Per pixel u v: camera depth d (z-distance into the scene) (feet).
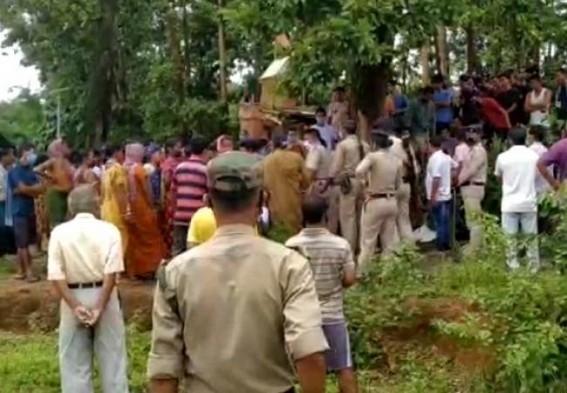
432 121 54.03
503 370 27.27
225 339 12.81
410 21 45.62
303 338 12.53
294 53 46.42
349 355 28.27
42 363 34.99
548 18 60.95
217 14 52.95
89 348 27.48
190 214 41.45
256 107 65.05
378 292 35.24
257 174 13.24
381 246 40.16
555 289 27.50
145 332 39.73
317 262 27.73
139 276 44.27
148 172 46.19
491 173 48.93
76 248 26.84
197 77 99.45
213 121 88.53
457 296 34.32
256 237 13.21
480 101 55.62
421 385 31.35
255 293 12.80
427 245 46.96
